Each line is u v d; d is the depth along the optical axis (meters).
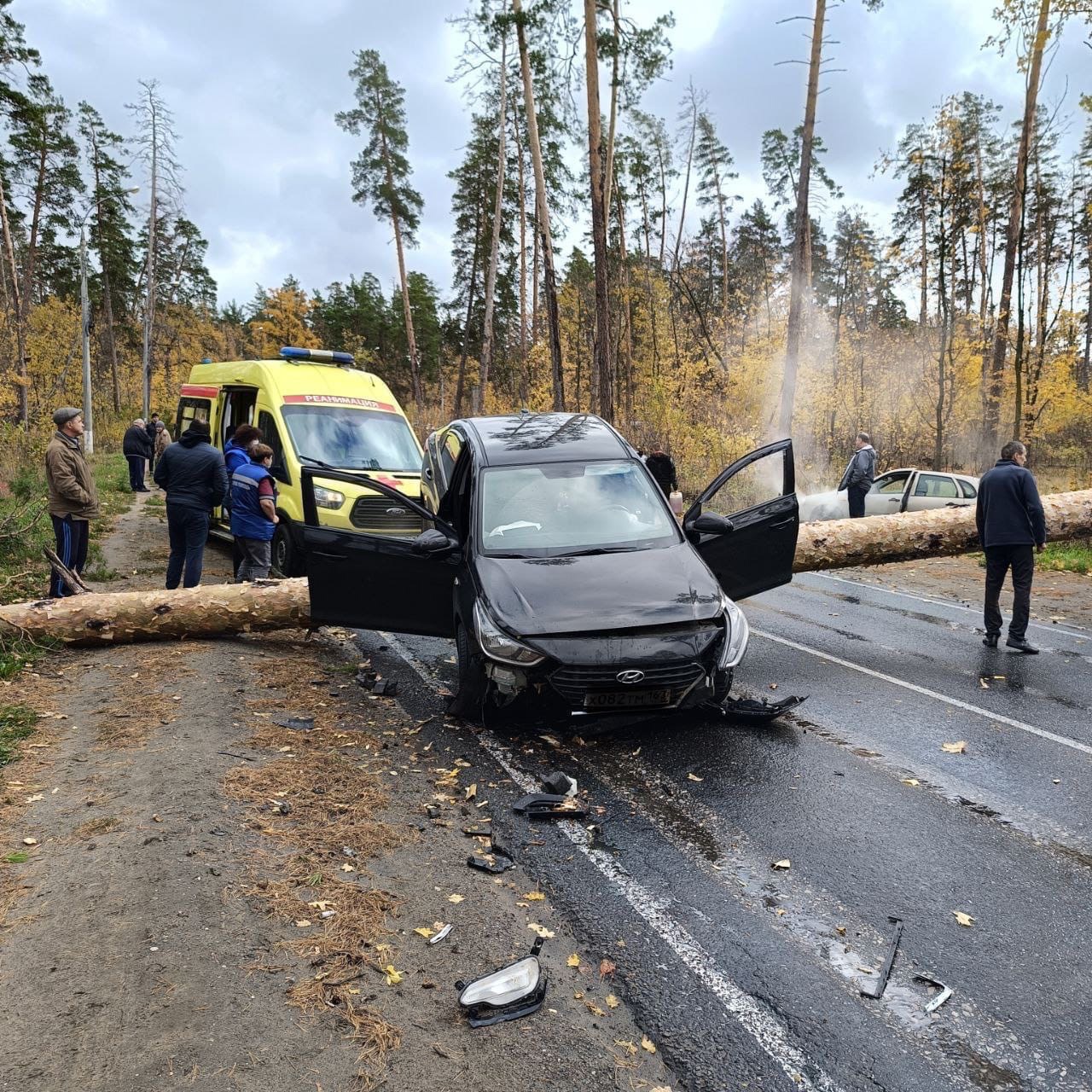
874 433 24.88
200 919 3.22
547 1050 2.65
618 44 18.62
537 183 19.88
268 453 8.45
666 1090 2.51
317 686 6.38
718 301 38.44
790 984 3.03
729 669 5.12
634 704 4.88
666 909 3.51
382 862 3.82
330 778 4.65
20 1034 2.61
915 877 3.79
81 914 3.23
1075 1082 2.57
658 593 5.26
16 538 10.56
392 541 6.17
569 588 5.27
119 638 7.07
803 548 8.97
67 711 5.54
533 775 4.85
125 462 29.31
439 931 3.29
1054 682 6.75
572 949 3.23
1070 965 3.16
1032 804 4.55
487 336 33.66
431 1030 2.72
